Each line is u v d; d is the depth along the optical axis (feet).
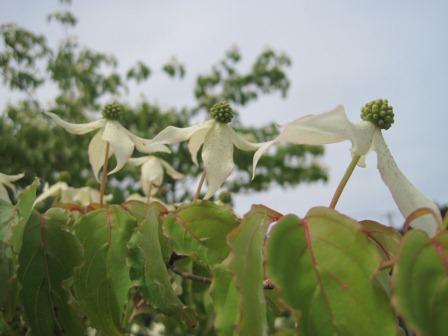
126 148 0.66
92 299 0.49
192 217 0.54
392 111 0.47
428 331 0.28
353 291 0.32
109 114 0.68
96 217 0.51
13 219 0.47
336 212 0.34
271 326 0.48
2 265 0.45
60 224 0.49
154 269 0.48
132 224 0.50
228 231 0.54
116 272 0.50
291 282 0.33
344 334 0.32
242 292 0.34
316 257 0.34
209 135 0.63
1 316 0.53
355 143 0.40
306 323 0.32
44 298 0.48
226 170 0.61
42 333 0.47
